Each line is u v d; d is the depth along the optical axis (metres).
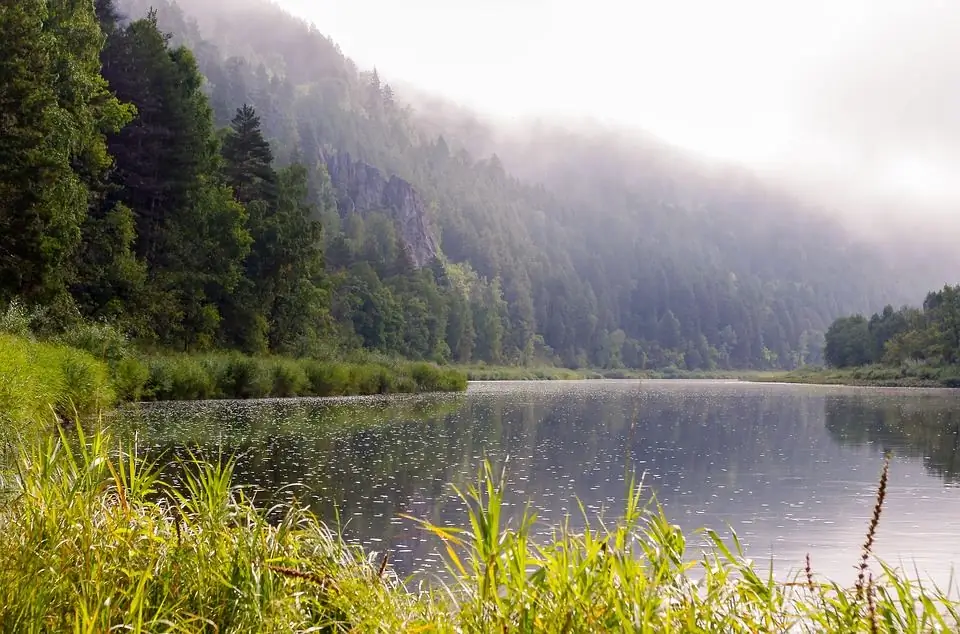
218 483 6.24
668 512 15.63
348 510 14.31
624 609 4.64
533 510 15.16
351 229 152.38
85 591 4.64
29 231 30.75
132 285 45.56
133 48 51.25
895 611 5.13
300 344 65.94
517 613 4.71
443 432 29.48
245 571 5.29
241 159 65.69
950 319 111.38
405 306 117.44
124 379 33.38
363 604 5.33
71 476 6.20
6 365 15.78
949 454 26.00
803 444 28.80
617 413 44.16
